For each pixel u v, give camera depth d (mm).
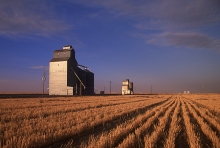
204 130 12820
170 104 37375
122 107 27156
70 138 11586
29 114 18578
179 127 14000
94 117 17641
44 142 10039
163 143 10406
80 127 12633
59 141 10922
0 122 14234
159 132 11930
